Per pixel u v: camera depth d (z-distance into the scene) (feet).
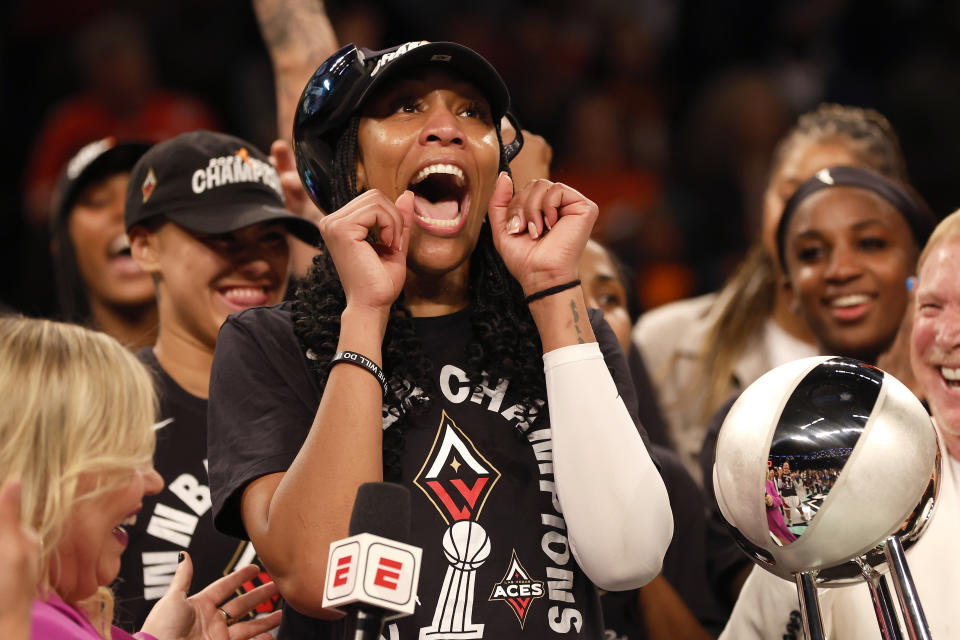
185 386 18.66
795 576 10.92
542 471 12.94
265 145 50.14
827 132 27.14
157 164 19.48
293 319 13.53
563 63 57.26
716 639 19.79
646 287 44.24
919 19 58.34
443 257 13.19
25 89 52.60
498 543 12.48
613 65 58.13
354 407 12.12
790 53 58.75
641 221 46.09
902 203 20.21
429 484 12.59
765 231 26.45
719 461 10.87
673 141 54.54
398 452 12.65
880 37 58.49
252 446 12.73
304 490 11.87
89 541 11.16
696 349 26.76
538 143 19.33
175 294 19.12
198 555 16.98
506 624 12.22
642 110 56.95
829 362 11.03
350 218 12.64
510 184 13.46
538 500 12.79
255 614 16.55
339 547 9.52
